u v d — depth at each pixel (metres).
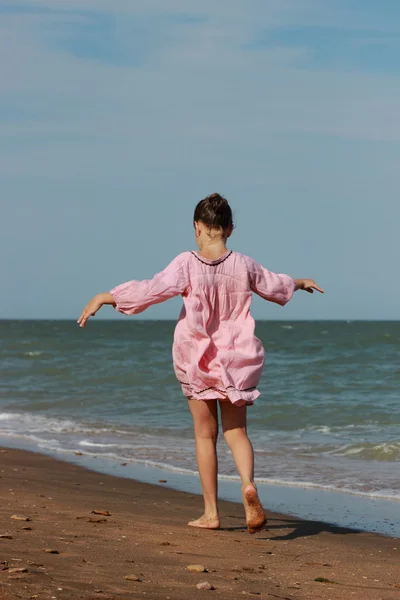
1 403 15.95
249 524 4.12
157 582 2.96
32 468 8.30
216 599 2.77
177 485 7.28
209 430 4.53
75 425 12.47
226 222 4.27
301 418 12.99
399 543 4.82
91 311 4.09
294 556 4.05
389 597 3.14
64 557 3.31
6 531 4.03
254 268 4.27
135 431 11.70
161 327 100.06
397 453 9.12
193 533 4.50
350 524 5.50
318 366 24.45
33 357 30.89
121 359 29.22
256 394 4.18
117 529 4.43
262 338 52.19
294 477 7.68
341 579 3.49
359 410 13.84
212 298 4.18
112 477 7.75
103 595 2.61
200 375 4.18
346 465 8.45
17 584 2.66
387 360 26.72
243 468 4.21
